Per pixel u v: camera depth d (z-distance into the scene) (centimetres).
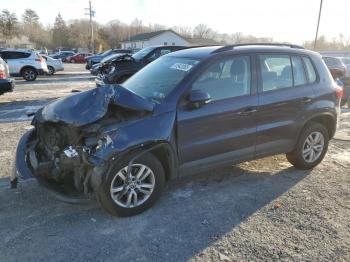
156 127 396
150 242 359
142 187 408
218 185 493
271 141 495
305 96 515
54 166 405
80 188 389
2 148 644
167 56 518
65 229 381
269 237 368
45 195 457
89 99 392
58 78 2170
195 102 414
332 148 675
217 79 446
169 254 341
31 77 1973
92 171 371
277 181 510
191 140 426
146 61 1263
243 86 465
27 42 9481
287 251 345
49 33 10325
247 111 461
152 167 407
